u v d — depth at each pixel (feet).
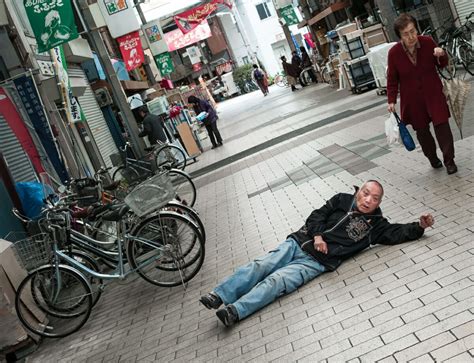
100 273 22.06
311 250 16.92
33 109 35.68
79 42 57.82
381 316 13.46
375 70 50.52
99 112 64.64
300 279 16.67
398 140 23.06
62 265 21.09
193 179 47.09
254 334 15.07
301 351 13.29
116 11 61.41
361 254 17.54
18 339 20.22
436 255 15.53
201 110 64.54
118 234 21.58
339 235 16.92
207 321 17.31
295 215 24.75
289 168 35.37
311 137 43.80
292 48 120.37
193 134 66.13
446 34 48.34
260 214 27.32
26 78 35.60
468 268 14.16
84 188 28.60
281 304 16.24
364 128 38.45
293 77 108.06
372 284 15.28
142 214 20.74
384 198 22.18
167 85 119.24
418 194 21.13
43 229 21.76
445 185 20.97
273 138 51.96
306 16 106.73
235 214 29.25
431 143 23.15
